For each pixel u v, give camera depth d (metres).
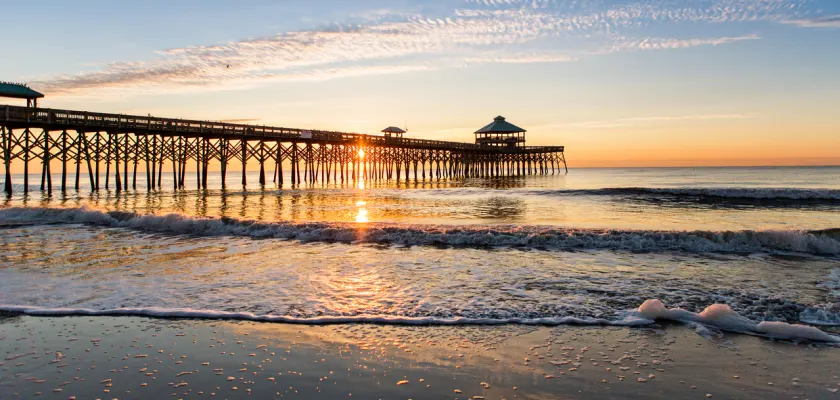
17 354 4.70
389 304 6.40
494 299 6.65
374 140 48.69
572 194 29.03
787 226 15.06
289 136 40.56
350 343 5.02
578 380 4.15
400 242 11.67
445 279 7.86
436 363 4.51
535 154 78.75
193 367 4.40
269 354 4.71
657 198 26.12
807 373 4.29
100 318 5.82
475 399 3.80
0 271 8.44
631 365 4.48
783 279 7.85
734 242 10.82
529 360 4.59
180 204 24.38
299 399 3.81
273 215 19.02
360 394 3.89
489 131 69.06
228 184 54.88
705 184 46.88
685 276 8.08
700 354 4.73
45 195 31.80
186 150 38.50
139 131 33.84
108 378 4.16
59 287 7.29
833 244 10.36
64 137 33.22
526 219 17.41
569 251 10.50
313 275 8.13
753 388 4.01
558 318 5.82
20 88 33.34
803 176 70.94
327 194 32.62
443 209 21.59
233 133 37.06
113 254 10.12
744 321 5.62
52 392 3.91
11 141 31.05
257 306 6.30
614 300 6.61
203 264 9.05
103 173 110.12
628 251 10.48
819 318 5.85
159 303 6.42
